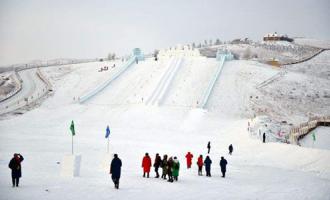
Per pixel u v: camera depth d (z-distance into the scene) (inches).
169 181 1198.9
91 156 1723.7
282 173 1549.0
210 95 3838.6
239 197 1011.3
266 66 5128.0
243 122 3038.9
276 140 2508.6
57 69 5925.2
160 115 3316.9
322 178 1461.6
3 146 1941.4
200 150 2145.7
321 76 5713.6
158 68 4810.5
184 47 5472.4
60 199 870.4
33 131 2709.2
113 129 2915.8
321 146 2380.7
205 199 959.6
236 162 1828.2
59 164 1427.2
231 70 4660.4
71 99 4060.0
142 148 2075.5
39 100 4084.6
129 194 964.0
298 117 3444.9
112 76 4699.8
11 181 1069.1
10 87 4936.0
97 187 1027.9
